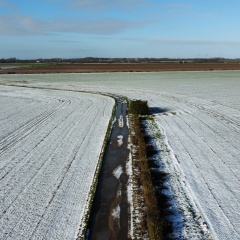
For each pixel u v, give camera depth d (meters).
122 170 13.49
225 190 11.48
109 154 15.63
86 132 19.78
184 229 9.09
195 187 11.74
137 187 11.78
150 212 9.31
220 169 13.51
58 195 11.21
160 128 20.78
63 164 14.22
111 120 23.25
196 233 8.91
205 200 10.76
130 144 17.19
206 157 15.00
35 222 9.49
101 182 12.31
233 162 14.33
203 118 23.78
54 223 9.43
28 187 11.84
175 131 19.95
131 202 10.66
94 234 8.96
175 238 8.68
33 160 14.74
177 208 10.23
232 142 17.42
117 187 11.84
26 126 21.48
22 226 9.28
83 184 12.11
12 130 20.34
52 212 10.05
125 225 9.32
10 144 17.27
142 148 15.53
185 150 16.08
